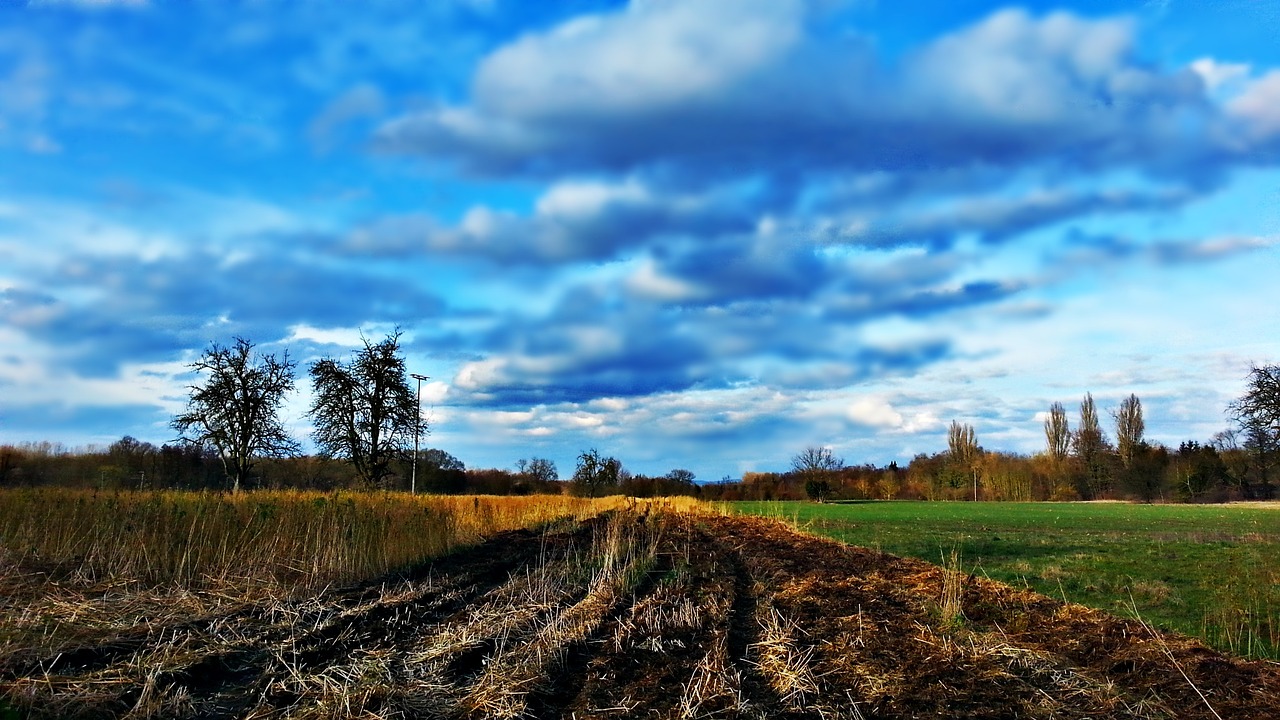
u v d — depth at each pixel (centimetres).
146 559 1236
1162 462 7888
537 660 813
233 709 673
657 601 1197
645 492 8388
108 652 788
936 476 9675
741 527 3011
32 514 1396
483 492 7388
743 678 799
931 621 1084
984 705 722
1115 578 1569
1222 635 1036
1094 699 741
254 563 1309
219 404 3591
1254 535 2703
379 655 829
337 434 3947
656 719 671
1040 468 9500
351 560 1402
